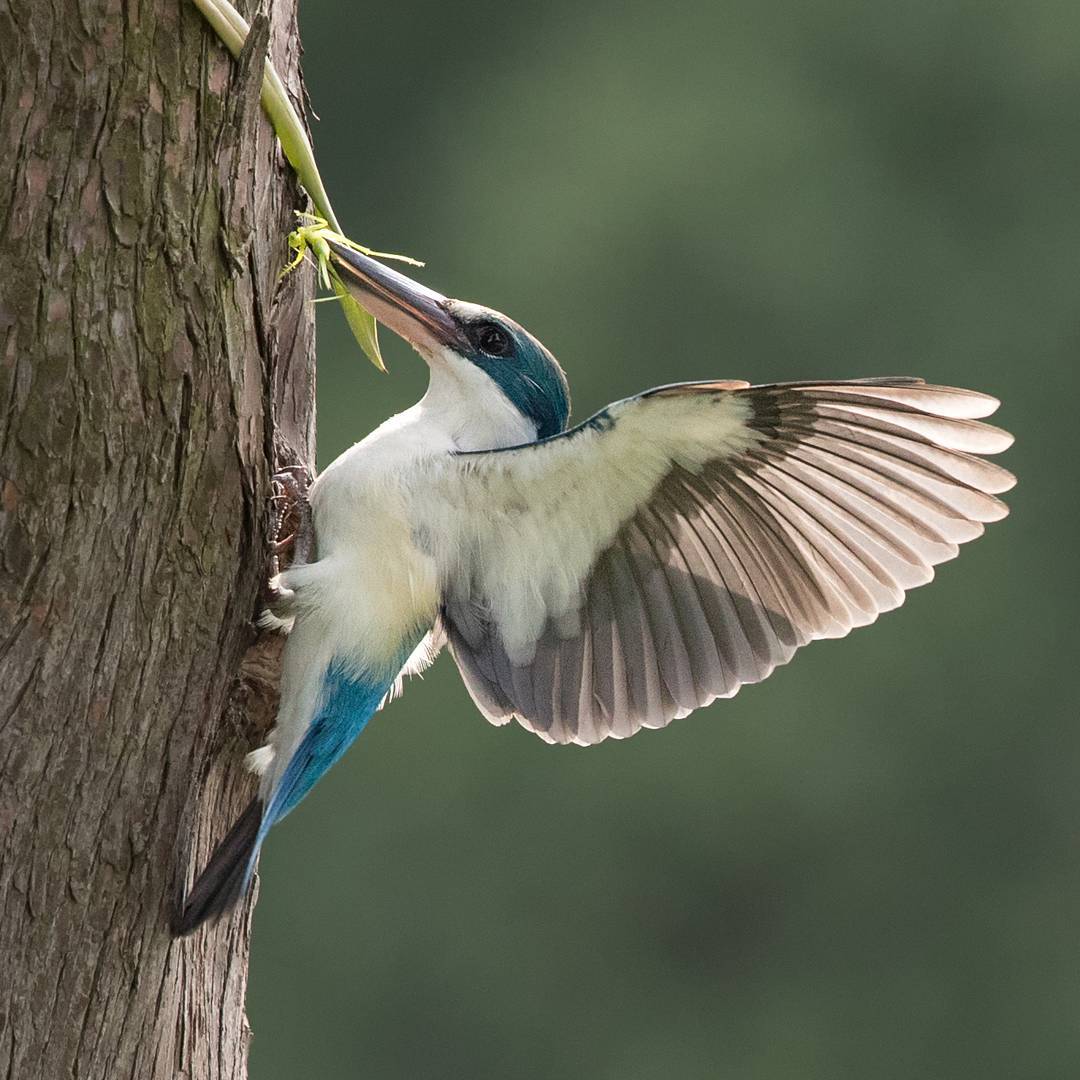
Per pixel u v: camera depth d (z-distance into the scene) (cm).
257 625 534
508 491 554
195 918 514
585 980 1638
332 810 1642
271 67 527
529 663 579
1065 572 1802
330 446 1666
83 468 469
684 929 1680
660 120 1900
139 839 498
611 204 1859
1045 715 1758
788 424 527
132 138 459
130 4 453
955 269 1869
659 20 1942
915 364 1845
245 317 488
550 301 1841
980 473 516
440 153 1912
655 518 559
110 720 487
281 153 539
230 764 560
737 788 1695
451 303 612
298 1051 1606
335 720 547
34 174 455
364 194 1902
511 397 614
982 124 1909
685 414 528
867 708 1748
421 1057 1612
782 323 1850
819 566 553
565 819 1656
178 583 489
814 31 1930
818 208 1872
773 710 1720
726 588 564
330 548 549
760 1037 1648
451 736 1647
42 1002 489
